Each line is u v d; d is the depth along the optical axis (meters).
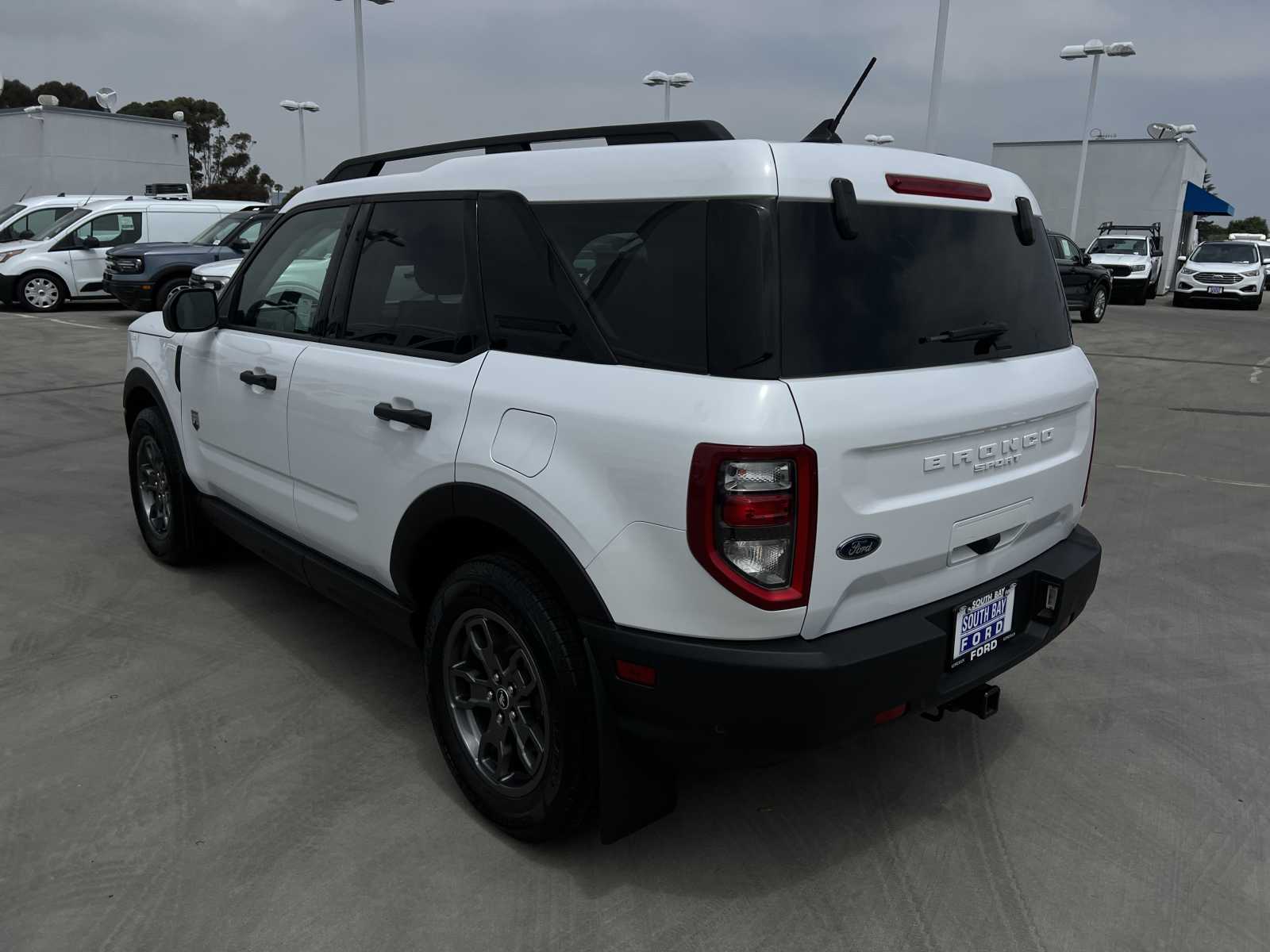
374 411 2.86
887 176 2.34
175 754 3.06
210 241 15.37
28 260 16.09
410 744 3.16
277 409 3.35
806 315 2.12
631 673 2.22
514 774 2.67
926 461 2.28
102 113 30.36
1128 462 7.39
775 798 2.93
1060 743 3.29
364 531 3.01
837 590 2.16
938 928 2.39
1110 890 2.54
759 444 2.00
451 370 2.65
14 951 2.22
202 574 4.57
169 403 4.21
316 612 4.18
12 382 9.66
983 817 2.85
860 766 3.12
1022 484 2.61
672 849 2.66
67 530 5.16
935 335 2.39
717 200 2.15
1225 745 3.29
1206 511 6.09
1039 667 3.87
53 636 3.88
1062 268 17.62
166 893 2.43
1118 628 4.28
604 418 2.21
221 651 3.79
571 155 2.51
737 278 2.09
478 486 2.49
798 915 2.42
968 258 2.52
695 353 2.13
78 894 2.42
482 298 2.64
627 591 2.19
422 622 2.99
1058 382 2.71
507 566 2.50
